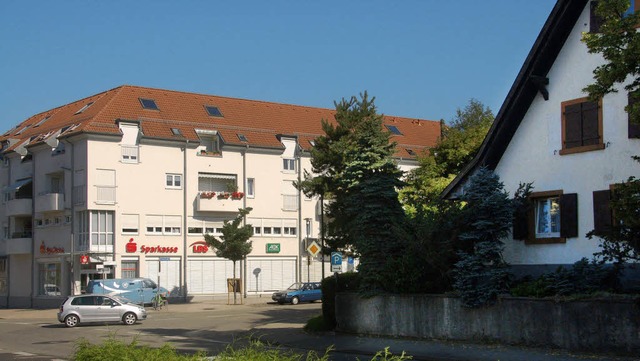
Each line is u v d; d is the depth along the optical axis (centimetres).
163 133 5106
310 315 3606
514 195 2200
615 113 1989
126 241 4928
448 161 3712
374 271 2314
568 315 1773
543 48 2125
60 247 5094
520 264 2181
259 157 5475
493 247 2041
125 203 4941
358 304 2378
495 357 1773
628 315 1647
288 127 5800
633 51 1473
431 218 2158
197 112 5494
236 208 5297
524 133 2220
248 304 4769
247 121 5656
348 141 3088
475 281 2030
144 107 5269
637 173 1930
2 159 5828
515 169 2241
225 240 4719
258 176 5459
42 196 5166
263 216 5456
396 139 6256
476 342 1997
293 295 4716
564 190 2097
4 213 5775
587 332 1730
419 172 3597
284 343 2325
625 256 1691
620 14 1566
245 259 5378
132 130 5000
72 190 4966
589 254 2012
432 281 2212
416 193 3453
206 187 5325
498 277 1984
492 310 1966
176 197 5144
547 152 2152
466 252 2145
